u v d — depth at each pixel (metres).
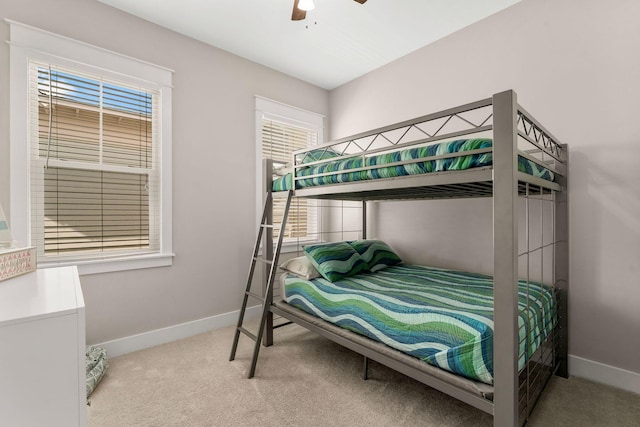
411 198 2.82
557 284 2.15
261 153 3.26
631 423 1.60
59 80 2.18
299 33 2.72
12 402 0.72
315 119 3.78
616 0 1.93
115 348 2.37
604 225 2.00
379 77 3.34
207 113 2.88
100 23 2.31
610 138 1.97
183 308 2.74
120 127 2.45
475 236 2.66
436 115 1.45
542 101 2.24
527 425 1.58
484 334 1.30
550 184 1.83
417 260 3.09
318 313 2.16
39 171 2.12
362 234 3.45
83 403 0.81
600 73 2.00
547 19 2.20
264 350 2.49
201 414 1.69
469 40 2.62
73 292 0.94
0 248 1.26
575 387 1.95
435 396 1.85
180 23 2.57
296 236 3.66
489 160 1.27
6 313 0.75
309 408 1.74
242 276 3.12
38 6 2.07
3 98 1.96
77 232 2.26
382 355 1.68
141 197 2.56
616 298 1.96
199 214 2.83
